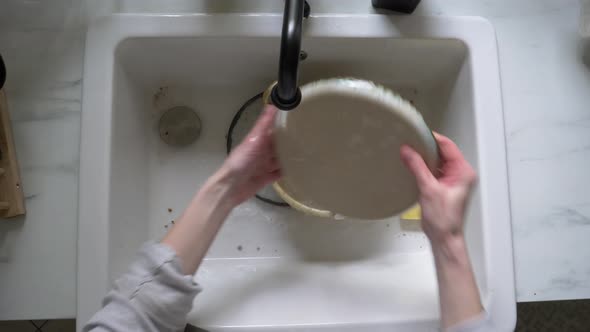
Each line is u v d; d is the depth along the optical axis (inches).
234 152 22.6
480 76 24.0
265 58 26.9
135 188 26.5
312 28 23.8
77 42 23.9
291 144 20.0
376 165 19.8
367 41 24.7
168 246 19.8
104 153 22.7
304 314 23.3
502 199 23.1
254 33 23.8
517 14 25.0
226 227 28.9
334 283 25.9
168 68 27.9
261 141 22.2
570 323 38.4
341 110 18.2
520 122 24.4
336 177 20.7
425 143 18.6
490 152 23.5
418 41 24.7
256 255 28.6
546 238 23.5
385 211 21.5
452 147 20.8
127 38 23.6
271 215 29.3
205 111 30.0
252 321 22.8
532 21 25.0
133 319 17.8
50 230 22.6
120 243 23.9
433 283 26.0
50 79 23.6
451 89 27.2
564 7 25.1
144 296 18.3
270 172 24.2
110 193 22.7
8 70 23.5
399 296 24.7
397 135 18.5
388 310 23.5
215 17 23.7
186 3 24.0
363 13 24.2
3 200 22.3
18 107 23.3
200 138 29.7
